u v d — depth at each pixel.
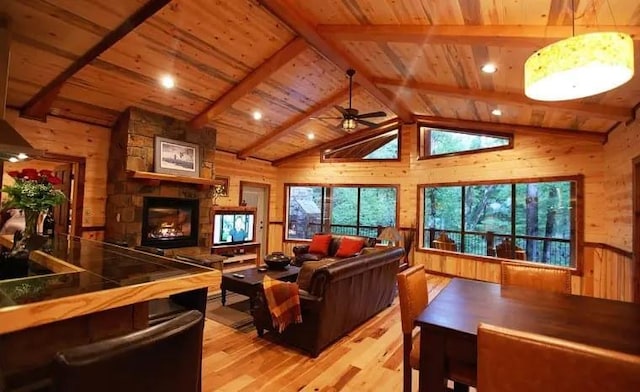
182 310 1.93
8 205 2.21
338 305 3.33
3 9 2.99
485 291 2.14
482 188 6.49
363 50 4.30
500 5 2.63
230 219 7.24
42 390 1.28
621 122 4.27
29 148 2.63
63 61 3.83
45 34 3.40
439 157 7.09
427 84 4.85
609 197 4.73
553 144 5.51
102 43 3.63
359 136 8.19
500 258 6.13
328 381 2.69
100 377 0.88
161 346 1.00
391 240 6.82
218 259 5.65
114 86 4.63
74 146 5.16
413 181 7.53
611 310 1.78
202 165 6.29
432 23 3.16
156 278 1.55
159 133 5.56
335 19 3.59
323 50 4.22
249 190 8.40
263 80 4.95
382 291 4.28
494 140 6.33
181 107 5.48
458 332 1.49
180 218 5.96
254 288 3.90
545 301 1.93
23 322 1.09
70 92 4.57
